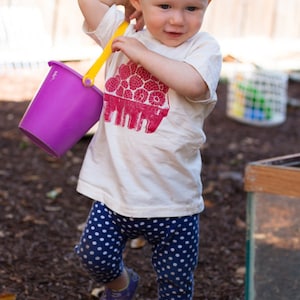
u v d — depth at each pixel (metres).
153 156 2.51
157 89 2.51
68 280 3.39
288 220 2.62
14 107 6.67
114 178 2.57
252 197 2.66
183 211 2.58
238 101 6.97
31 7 6.07
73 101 2.60
